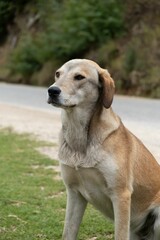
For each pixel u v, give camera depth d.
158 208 6.04
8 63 40.62
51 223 7.25
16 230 7.00
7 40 45.47
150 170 6.06
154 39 29.78
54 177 9.97
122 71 28.64
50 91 5.64
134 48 29.55
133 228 6.22
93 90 5.74
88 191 5.80
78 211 6.08
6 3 44.66
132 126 15.62
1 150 12.70
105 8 33.00
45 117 18.59
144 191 6.00
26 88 32.38
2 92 29.44
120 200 5.64
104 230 7.07
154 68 27.75
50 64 35.34
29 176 10.02
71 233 6.06
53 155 12.06
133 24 32.16
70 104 5.64
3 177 9.93
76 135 5.66
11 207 7.95
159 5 32.19
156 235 6.10
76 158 5.64
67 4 35.97
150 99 24.89
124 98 25.31
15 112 20.17
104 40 32.53
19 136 14.70
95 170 5.61
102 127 5.65
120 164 5.62
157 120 17.00
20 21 44.31
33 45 37.53
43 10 41.78
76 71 5.75
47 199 8.44
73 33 34.31
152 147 12.30
